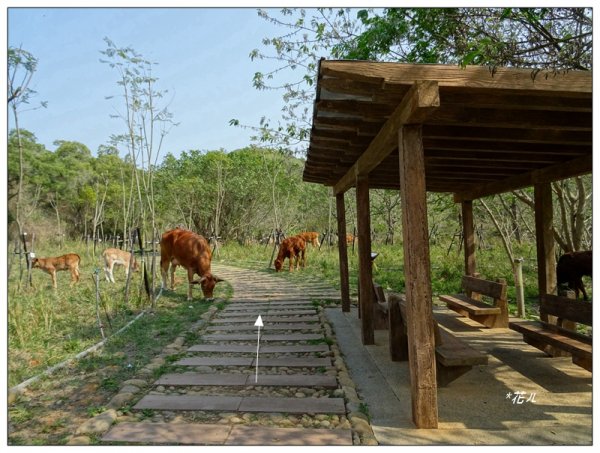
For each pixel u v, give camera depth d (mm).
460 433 3172
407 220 3209
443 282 10695
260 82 8117
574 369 4652
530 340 4973
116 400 3748
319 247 19609
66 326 6543
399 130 3305
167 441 3074
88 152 26406
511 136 3916
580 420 3395
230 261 19328
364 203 5699
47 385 4199
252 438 3111
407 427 3289
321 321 7098
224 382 4293
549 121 3312
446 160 5480
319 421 3426
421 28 6031
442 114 3244
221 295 9875
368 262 5766
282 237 19297
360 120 4047
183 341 5867
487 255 15570
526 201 9102
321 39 7816
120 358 5086
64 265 10000
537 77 2910
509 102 3031
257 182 23578
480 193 7371
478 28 5414
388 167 6059
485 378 4406
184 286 11203
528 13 4117
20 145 6934
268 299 9320
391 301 5078
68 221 26438
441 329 4828
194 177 24094
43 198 21266
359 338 6082
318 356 5203
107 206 24250
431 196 15258
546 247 5758
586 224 11094
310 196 24500
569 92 2936
